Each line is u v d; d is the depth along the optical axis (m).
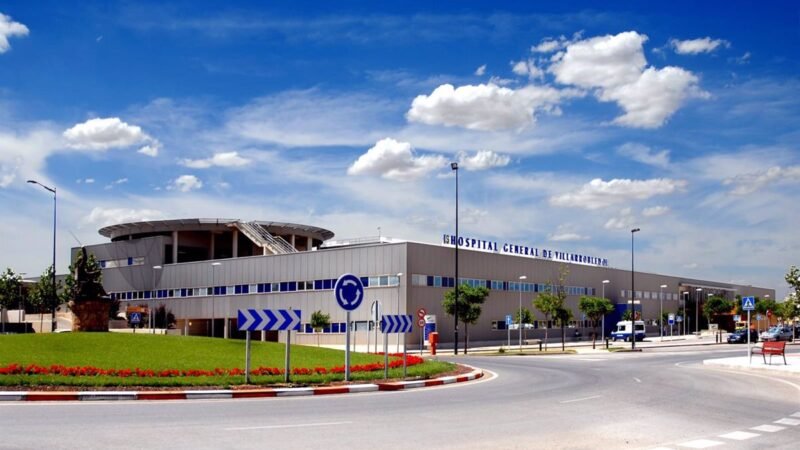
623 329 81.06
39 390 16.89
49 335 26.56
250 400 17.22
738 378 26.17
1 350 22.84
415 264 63.56
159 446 10.56
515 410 15.85
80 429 11.98
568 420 14.27
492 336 72.19
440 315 65.69
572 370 31.05
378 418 14.12
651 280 107.00
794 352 49.00
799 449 11.34
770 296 150.25
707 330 120.62
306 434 11.96
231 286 78.50
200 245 92.69
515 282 76.56
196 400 17.00
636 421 14.26
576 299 87.31
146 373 19.56
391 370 24.27
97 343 25.27
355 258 66.81
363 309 65.44
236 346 27.66
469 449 10.85
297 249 97.38
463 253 69.31
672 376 27.17
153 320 81.69
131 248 91.94
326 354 28.30
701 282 124.81
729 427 13.65
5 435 11.29
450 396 18.92
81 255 34.31
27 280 105.81
